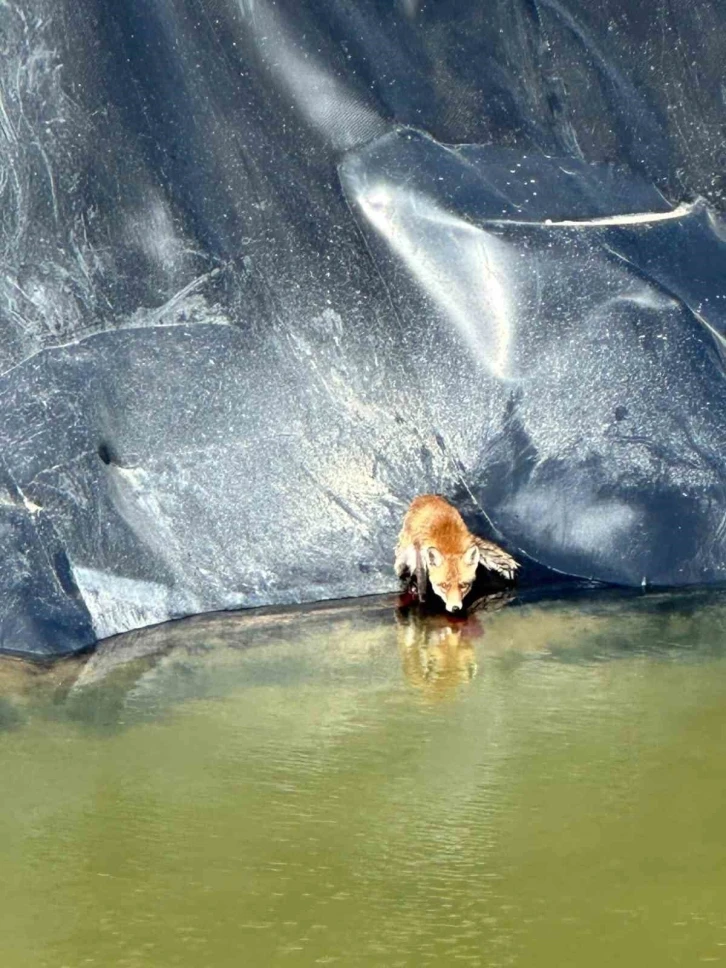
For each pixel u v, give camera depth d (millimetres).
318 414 7867
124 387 7586
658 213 8398
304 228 7922
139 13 7672
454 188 8047
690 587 8086
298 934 4453
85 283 7625
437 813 5344
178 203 7727
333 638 7344
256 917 4570
